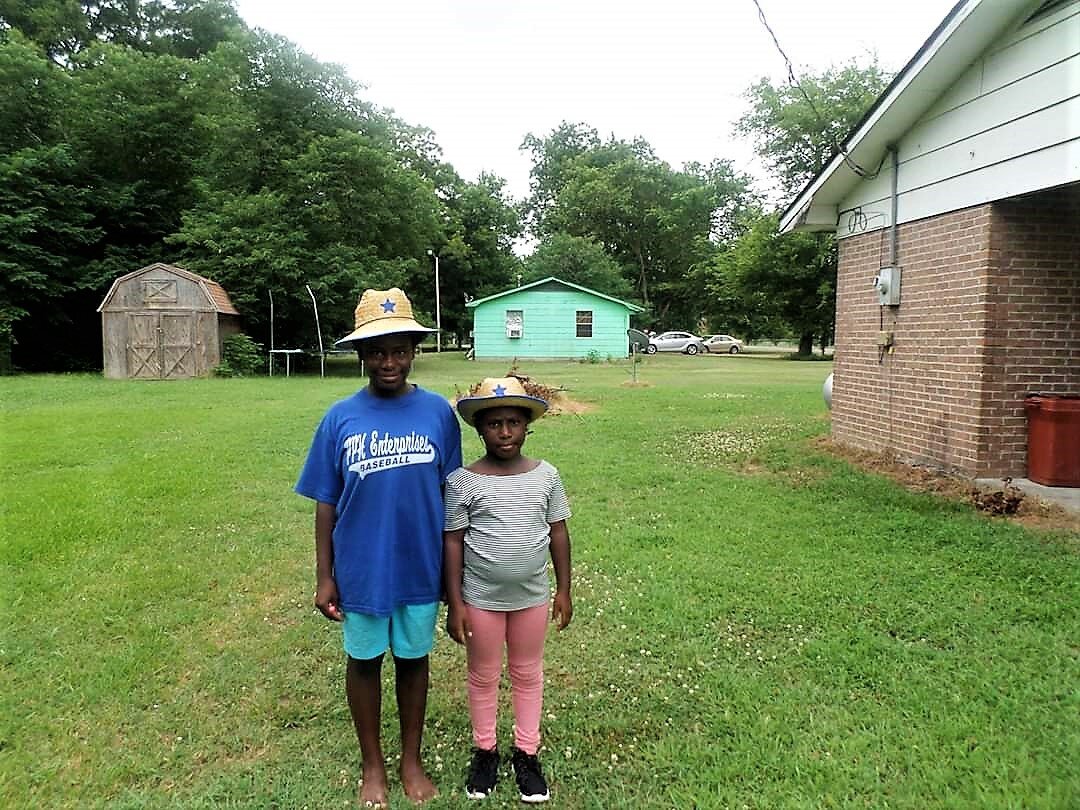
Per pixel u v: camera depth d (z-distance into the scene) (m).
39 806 2.42
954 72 6.39
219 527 5.55
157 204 25.36
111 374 20.66
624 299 43.84
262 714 2.98
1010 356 6.26
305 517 5.81
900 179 7.34
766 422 10.70
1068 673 3.17
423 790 2.48
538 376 21.41
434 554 2.43
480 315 31.75
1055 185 5.45
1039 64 5.55
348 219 25.64
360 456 2.33
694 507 5.99
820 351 44.84
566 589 2.59
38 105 23.48
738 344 42.59
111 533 5.33
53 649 3.55
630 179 50.12
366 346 2.36
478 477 2.47
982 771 2.51
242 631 3.77
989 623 3.68
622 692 3.11
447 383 18.59
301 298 23.14
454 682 3.27
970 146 6.32
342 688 3.19
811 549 4.88
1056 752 2.61
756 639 3.59
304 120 25.22
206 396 15.02
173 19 34.06
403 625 2.43
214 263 22.72
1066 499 5.69
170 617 3.91
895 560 4.64
